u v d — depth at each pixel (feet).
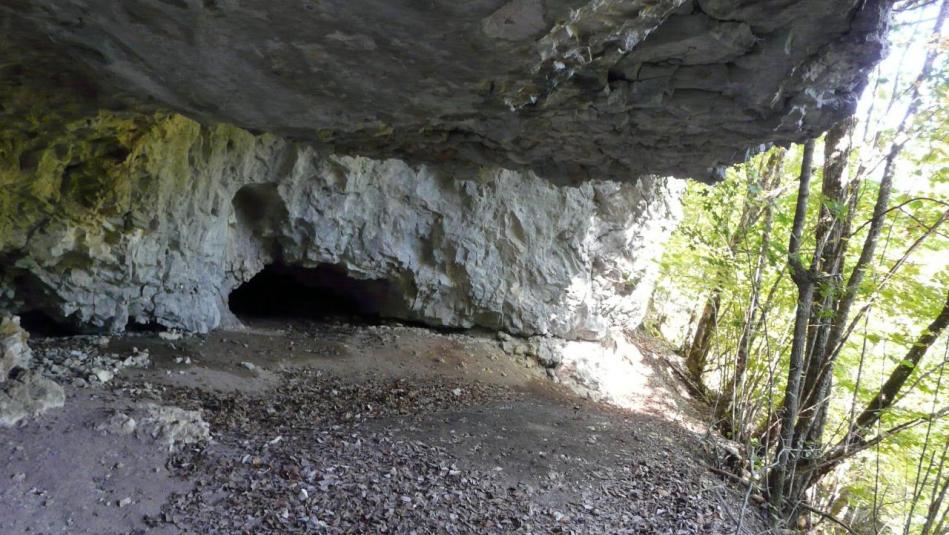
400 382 30.19
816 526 28.99
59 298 24.11
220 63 11.73
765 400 30.48
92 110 16.61
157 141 24.29
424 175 34.71
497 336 39.40
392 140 18.03
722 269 30.55
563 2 9.25
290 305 40.04
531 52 11.05
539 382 36.40
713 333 44.93
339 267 34.65
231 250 30.89
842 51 12.44
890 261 28.04
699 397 45.19
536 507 19.61
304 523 15.60
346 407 25.25
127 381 22.07
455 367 34.37
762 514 25.68
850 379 30.55
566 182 20.76
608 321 44.52
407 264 35.76
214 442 18.69
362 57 11.37
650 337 54.54
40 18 10.73
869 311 26.53
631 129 15.98
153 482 15.96
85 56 12.10
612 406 36.22
